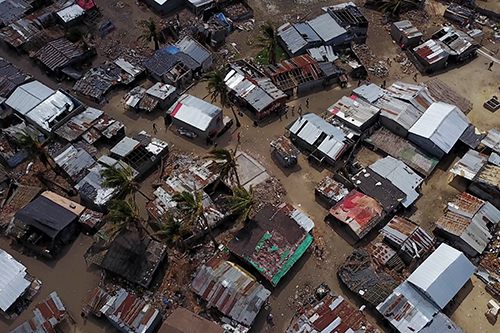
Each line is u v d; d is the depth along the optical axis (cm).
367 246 5897
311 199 6575
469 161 6688
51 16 9206
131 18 9581
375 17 9738
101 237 5903
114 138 7275
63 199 6309
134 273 5522
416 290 5316
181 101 7506
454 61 8681
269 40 8125
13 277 5491
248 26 9456
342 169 6806
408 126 7094
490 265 5700
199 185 6397
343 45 8869
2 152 6900
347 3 9638
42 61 8269
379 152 7188
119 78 8106
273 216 5984
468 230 5853
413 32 8850
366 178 6531
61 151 6825
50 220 5894
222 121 7500
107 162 6650
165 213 6062
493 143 6912
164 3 9462
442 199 6562
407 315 5109
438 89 7912
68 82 8306
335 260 5900
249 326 5094
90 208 6494
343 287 5625
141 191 6638
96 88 7881
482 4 10050
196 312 5344
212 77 7244
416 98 7469
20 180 6712
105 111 7788
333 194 6397
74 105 7544
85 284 5656
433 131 6838
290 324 5284
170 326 4909
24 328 5069
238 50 8956
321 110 7869
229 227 6212
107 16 9594
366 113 7319
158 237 6022
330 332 4975
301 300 5500
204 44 8894
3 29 8819
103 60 8694
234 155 6488
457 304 5438
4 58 8694
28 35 8700
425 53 8438
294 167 6988
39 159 6931
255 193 6481
